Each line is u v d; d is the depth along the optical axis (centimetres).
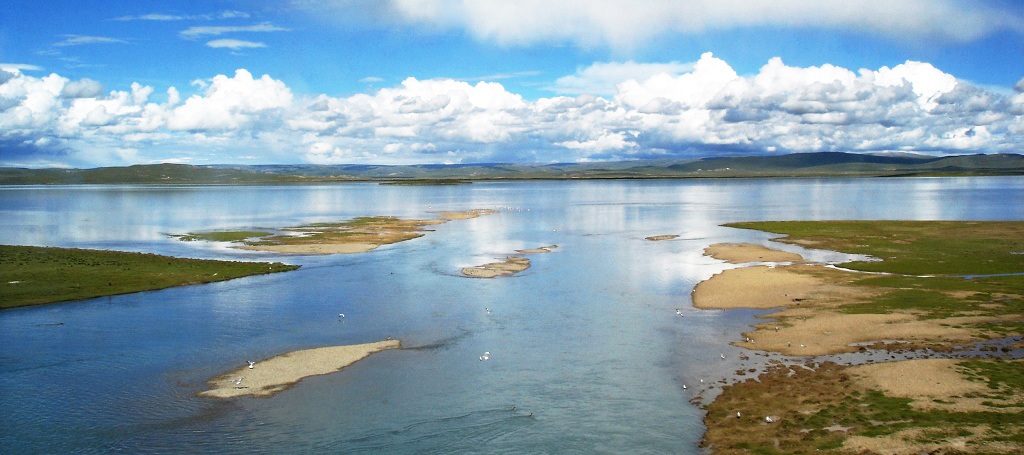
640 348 4706
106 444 3281
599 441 3272
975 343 4594
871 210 16838
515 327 5278
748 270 7556
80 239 11100
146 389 3975
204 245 10300
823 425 3328
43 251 8619
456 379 4125
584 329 5206
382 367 4353
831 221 12688
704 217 15512
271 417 3588
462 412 3631
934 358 4294
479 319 5525
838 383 3891
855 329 5016
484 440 3297
